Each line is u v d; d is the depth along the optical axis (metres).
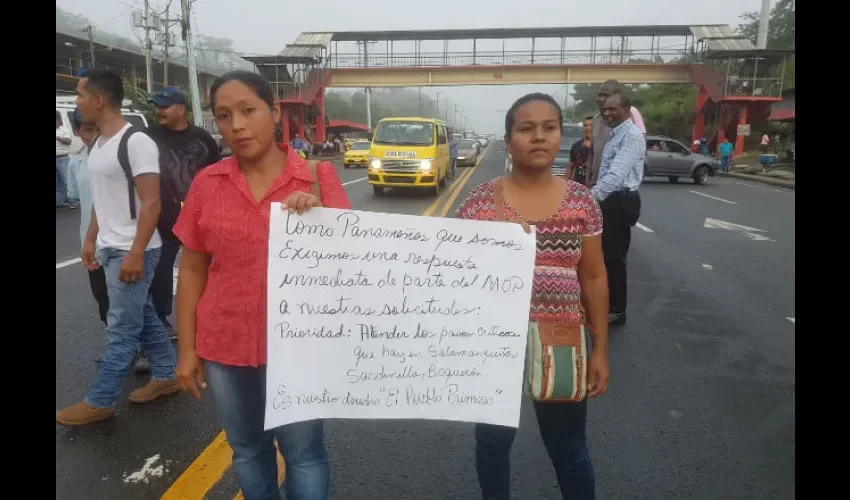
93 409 3.39
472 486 2.88
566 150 15.59
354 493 2.81
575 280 2.03
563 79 40.44
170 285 3.93
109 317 3.41
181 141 3.95
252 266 1.95
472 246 1.99
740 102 34.66
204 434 3.32
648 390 3.95
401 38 44.25
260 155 1.92
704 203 14.59
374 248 1.97
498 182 2.09
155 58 45.69
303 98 39.44
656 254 8.30
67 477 2.87
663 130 47.84
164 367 3.77
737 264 7.62
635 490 2.86
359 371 2.01
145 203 3.22
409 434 3.39
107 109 3.23
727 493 2.83
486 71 41.00
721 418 3.56
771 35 54.69
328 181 2.08
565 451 2.15
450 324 2.02
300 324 1.95
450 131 21.67
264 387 2.08
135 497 2.74
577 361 1.96
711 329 5.14
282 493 2.71
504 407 2.04
